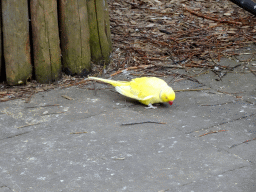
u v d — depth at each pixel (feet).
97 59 29.09
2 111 22.89
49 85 26.48
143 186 16.02
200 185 16.06
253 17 39.81
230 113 22.74
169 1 43.19
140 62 30.53
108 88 26.37
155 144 19.33
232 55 31.91
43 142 19.53
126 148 18.94
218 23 38.42
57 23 26.02
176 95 25.38
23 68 25.80
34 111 22.97
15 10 24.53
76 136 20.11
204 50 32.71
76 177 16.66
